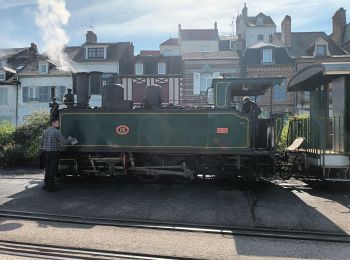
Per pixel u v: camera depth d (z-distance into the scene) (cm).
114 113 1023
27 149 1418
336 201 845
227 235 629
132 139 1012
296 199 860
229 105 996
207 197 873
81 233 634
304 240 605
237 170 991
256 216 728
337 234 631
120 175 1061
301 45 3809
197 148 980
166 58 3662
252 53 3394
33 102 3634
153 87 1045
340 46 4006
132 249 562
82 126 1038
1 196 888
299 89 1240
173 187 980
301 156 1037
